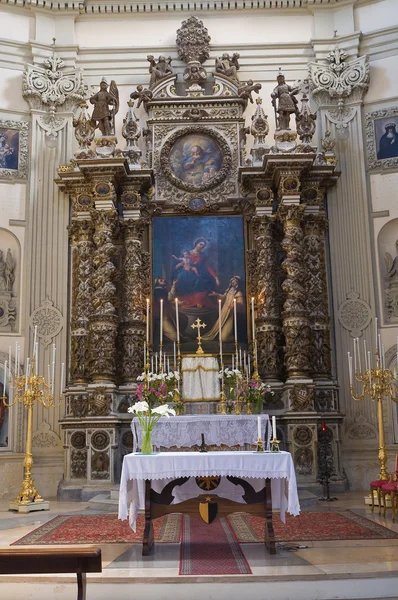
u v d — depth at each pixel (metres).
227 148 15.14
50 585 6.46
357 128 15.11
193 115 15.25
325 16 15.89
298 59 15.80
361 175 14.84
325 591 6.34
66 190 14.80
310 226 14.62
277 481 8.38
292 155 13.84
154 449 11.73
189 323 14.45
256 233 14.61
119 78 15.79
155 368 14.12
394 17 15.39
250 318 14.41
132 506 8.33
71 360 14.09
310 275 14.41
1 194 14.62
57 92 15.36
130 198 14.73
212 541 8.17
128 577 6.50
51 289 14.52
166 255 14.83
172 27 15.92
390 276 14.34
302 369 13.38
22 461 13.55
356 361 14.07
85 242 14.47
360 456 13.59
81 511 11.09
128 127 14.96
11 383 13.83
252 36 15.95
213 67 15.86
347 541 8.04
